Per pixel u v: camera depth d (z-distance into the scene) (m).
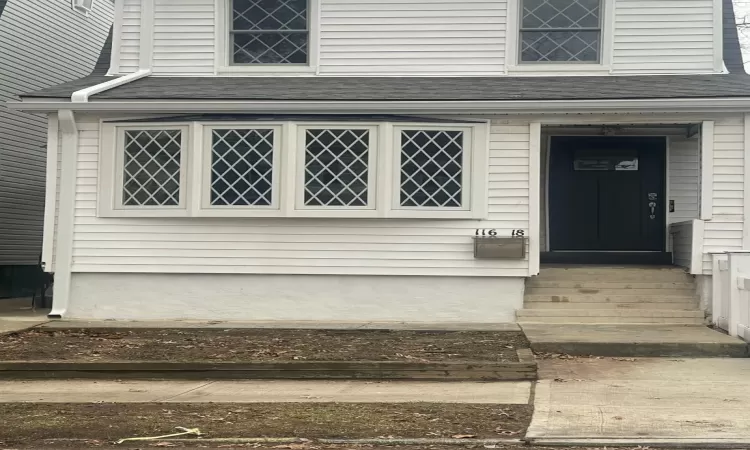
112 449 5.88
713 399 7.28
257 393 7.92
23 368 8.76
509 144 11.54
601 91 11.42
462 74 12.76
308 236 11.77
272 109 11.37
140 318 11.91
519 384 8.20
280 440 6.05
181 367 8.73
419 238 11.64
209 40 13.11
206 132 11.64
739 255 10.13
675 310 11.43
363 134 11.52
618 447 5.84
